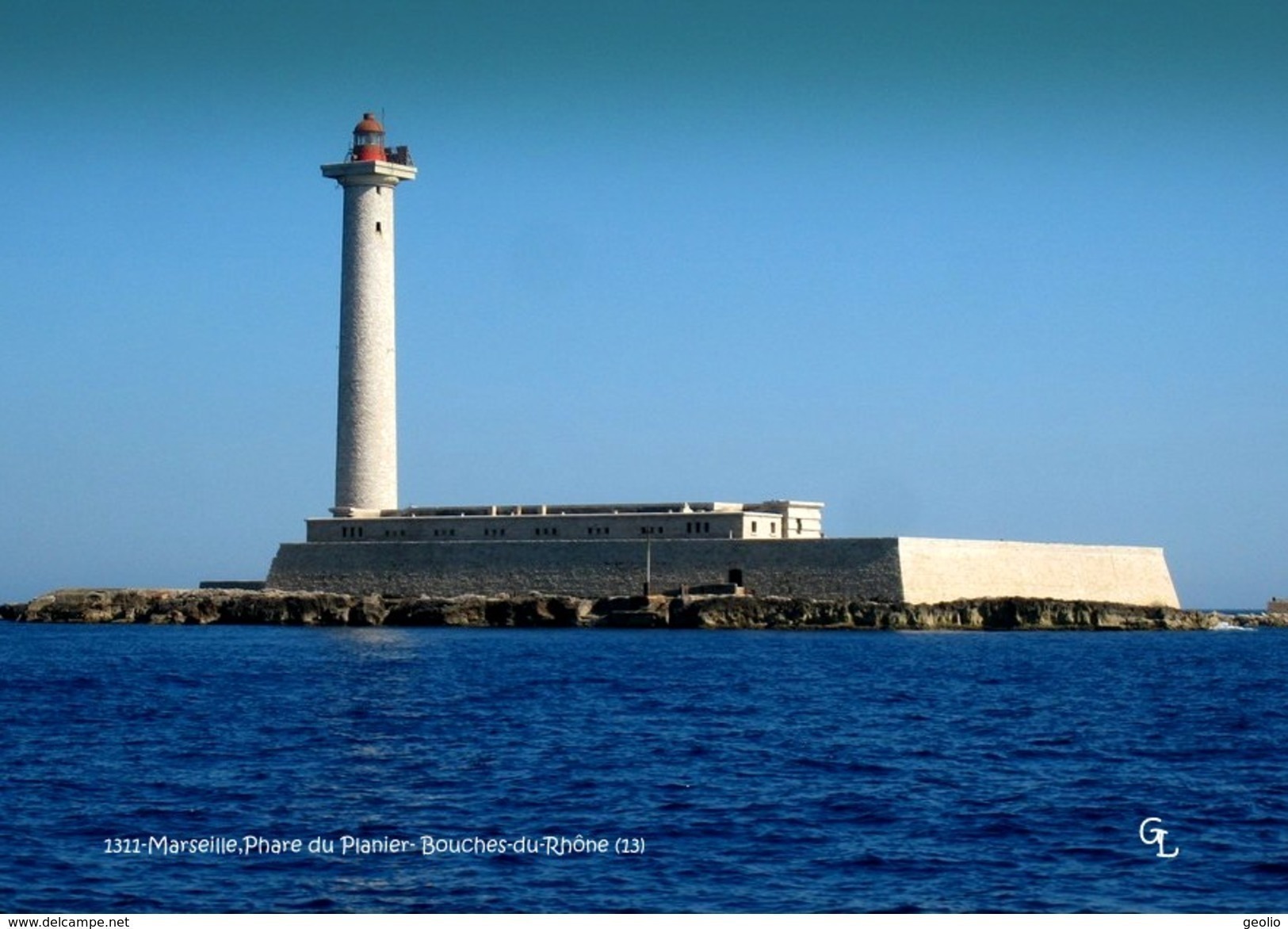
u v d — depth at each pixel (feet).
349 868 201.87
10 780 260.83
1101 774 272.51
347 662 508.12
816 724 338.75
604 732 322.55
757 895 190.70
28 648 591.37
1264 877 199.82
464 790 252.83
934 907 185.88
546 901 187.73
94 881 195.21
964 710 369.71
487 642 608.60
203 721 341.82
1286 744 314.76
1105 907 186.39
